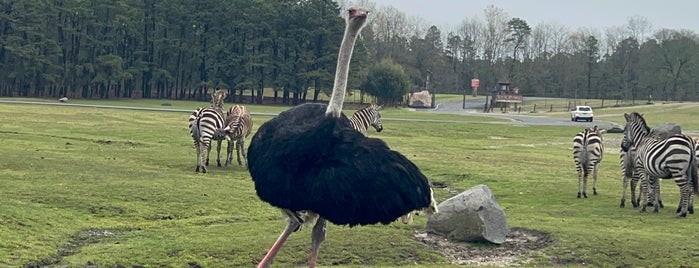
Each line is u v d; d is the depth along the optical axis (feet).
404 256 37.04
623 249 38.91
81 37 276.62
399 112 241.55
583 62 409.90
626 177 56.39
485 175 74.33
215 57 288.30
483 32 464.65
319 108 25.84
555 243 40.06
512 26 457.27
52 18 270.05
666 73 382.83
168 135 111.34
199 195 52.37
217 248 36.29
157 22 290.35
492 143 129.70
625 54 424.46
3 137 90.48
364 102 302.66
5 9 266.57
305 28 281.74
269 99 306.55
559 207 55.62
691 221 48.62
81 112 156.25
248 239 38.34
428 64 427.74
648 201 56.70
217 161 74.95
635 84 401.49
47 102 206.49
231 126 71.87
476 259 37.73
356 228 41.16
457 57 467.52
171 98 298.76
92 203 46.85
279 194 24.50
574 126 179.22
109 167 65.16
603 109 282.15
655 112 257.14
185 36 295.28
